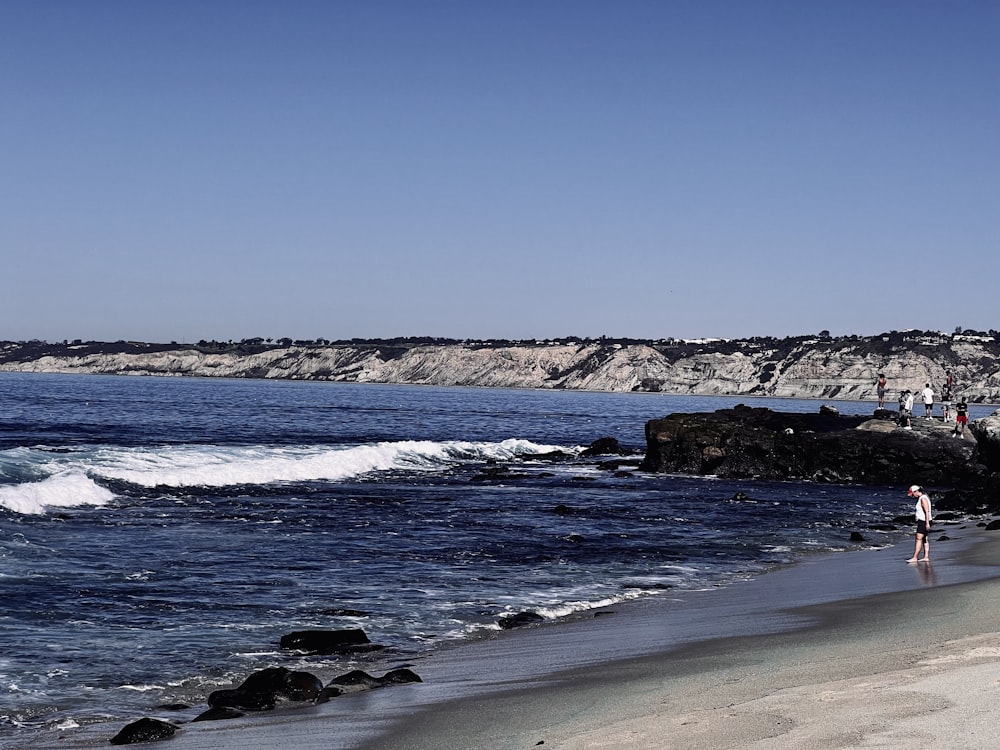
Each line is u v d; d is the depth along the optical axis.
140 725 8.93
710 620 14.52
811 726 7.38
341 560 19.77
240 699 10.04
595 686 10.17
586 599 16.70
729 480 43.28
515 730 8.45
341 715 9.48
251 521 24.55
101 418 76.44
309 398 154.62
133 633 13.45
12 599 15.00
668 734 7.60
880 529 27.78
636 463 51.44
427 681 11.02
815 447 44.03
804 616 14.41
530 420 108.62
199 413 91.56
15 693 10.73
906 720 7.30
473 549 21.84
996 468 41.53
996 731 6.90
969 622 12.88
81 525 22.19
